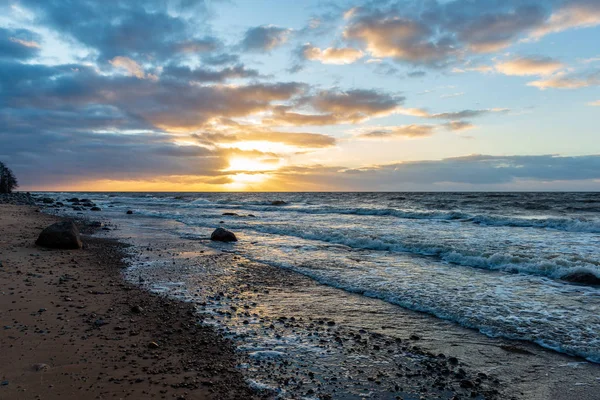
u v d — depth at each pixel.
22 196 75.88
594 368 5.89
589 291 9.95
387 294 9.93
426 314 8.48
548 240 18.31
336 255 15.77
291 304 9.20
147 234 22.73
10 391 4.70
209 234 22.98
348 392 5.16
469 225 25.73
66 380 5.08
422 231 22.34
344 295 10.02
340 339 7.02
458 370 5.85
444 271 12.54
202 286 10.77
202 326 7.53
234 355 6.23
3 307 7.89
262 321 7.95
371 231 22.55
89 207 50.66
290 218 34.38
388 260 14.55
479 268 13.01
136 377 5.29
